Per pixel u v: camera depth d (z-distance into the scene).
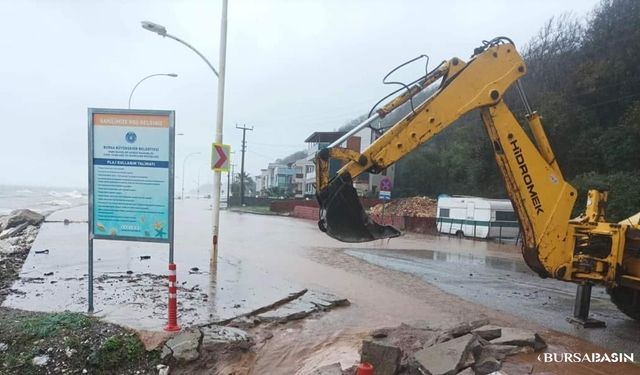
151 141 7.56
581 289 8.80
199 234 23.34
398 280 12.80
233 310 8.13
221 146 12.57
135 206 7.60
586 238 8.00
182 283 10.21
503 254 21.30
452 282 13.09
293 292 9.73
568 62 40.25
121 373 6.19
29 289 9.06
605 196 8.58
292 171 97.50
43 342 6.40
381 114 7.26
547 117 34.69
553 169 7.88
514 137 7.66
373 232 7.05
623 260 7.98
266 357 6.68
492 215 29.34
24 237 19.28
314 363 6.31
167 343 6.56
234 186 103.94
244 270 12.20
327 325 8.05
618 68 33.78
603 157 32.16
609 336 7.95
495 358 6.10
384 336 7.21
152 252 14.74
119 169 7.62
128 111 7.55
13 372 5.93
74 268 11.42
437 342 6.38
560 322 8.89
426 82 7.37
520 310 9.86
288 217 49.69
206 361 6.39
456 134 54.62
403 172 54.81
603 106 34.62
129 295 8.79
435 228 33.78
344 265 15.09
